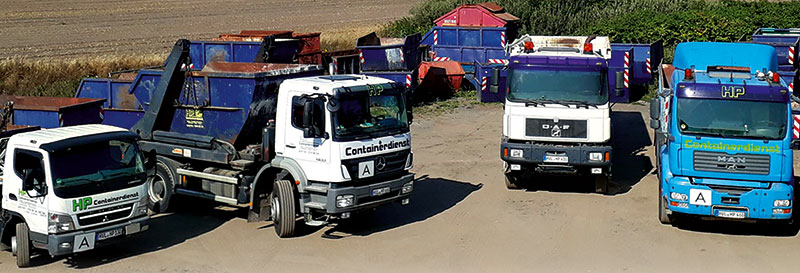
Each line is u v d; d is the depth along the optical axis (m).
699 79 13.43
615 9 37.03
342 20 52.66
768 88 12.67
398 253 12.38
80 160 11.76
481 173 17.39
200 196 14.37
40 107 15.76
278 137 13.27
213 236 13.41
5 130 14.42
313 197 12.99
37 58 32.69
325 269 11.67
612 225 13.62
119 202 12.05
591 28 33.47
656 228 13.44
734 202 12.65
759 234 13.20
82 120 16.28
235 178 13.80
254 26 48.47
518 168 15.34
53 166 11.46
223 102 14.10
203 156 14.15
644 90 27.08
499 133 21.44
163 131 14.97
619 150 19.53
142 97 15.52
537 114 15.17
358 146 12.71
